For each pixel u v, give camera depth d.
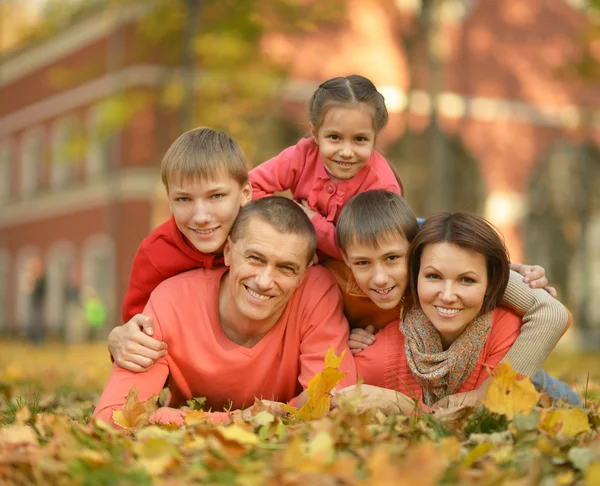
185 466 4.21
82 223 42.34
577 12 41.94
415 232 6.00
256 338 6.19
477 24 40.59
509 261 6.01
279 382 6.27
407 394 6.12
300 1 30.11
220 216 6.04
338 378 5.49
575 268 42.34
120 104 30.78
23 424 5.63
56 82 34.03
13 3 54.16
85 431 4.93
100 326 37.06
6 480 4.09
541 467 4.20
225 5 29.06
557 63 41.50
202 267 6.45
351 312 6.51
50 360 20.03
